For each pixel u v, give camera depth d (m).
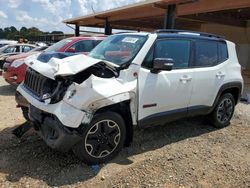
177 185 3.74
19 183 3.56
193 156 4.60
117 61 4.48
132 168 4.06
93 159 4.04
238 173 4.15
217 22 15.88
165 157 4.48
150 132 5.54
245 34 17.41
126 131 4.46
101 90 3.86
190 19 15.45
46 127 3.85
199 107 5.41
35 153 4.32
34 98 4.11
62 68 3.82
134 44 4.65
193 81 5.13
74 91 3.74
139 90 4.35
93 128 3.96
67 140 3.67
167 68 4.39
